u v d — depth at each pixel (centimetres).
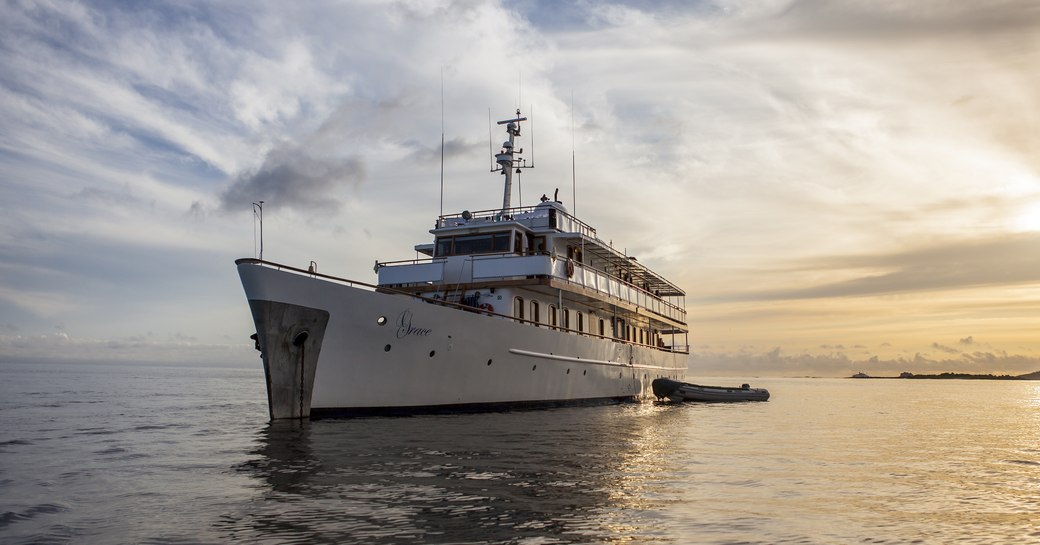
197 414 2641
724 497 1062
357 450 1476
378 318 2164
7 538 774
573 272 2980
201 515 879
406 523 846
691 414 3069
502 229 2970
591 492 1067
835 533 858
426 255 3259
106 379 9062
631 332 4150
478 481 1134
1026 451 1847
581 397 3259
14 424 2183
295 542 760
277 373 1991
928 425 2794
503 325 2611
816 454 1672
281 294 1972
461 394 2470
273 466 1261
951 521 945
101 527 822
